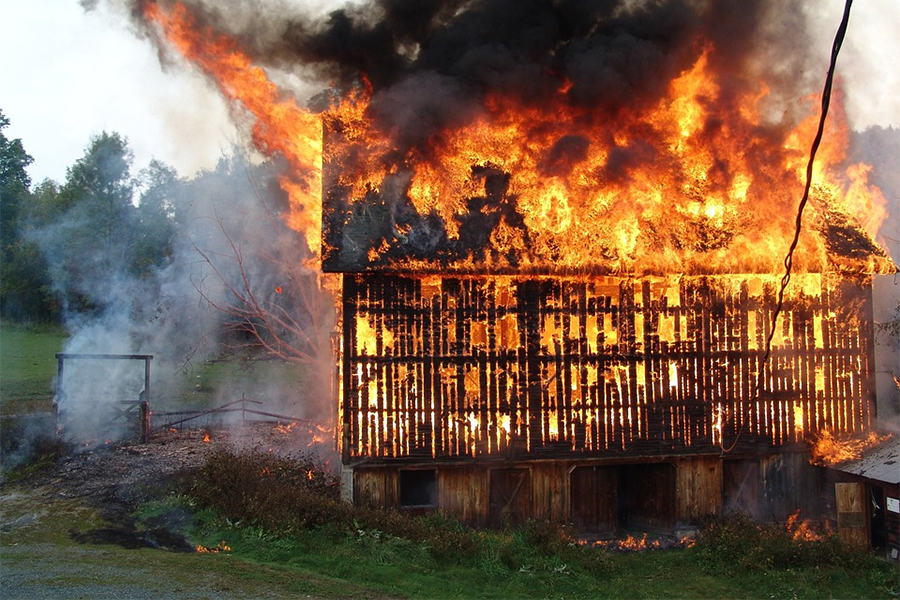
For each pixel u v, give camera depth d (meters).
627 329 16.84
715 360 17.20
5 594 10.76
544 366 16.50
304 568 12.84
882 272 17.67
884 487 15.73
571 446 16.56
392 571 12.95
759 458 17.52
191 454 19.72
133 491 16.36
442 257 15.99
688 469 17.16
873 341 18.03
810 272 17.20
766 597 13.80
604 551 15.76
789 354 17.52
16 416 21.50
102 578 11.56
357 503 15.96
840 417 17.73
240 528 14.35
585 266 16.30
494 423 16.27
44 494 16.31
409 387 16.03
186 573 11.98
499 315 16.38
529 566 14.05
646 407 16.89
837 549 15.31
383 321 15.97
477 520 16.34
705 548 15.98
